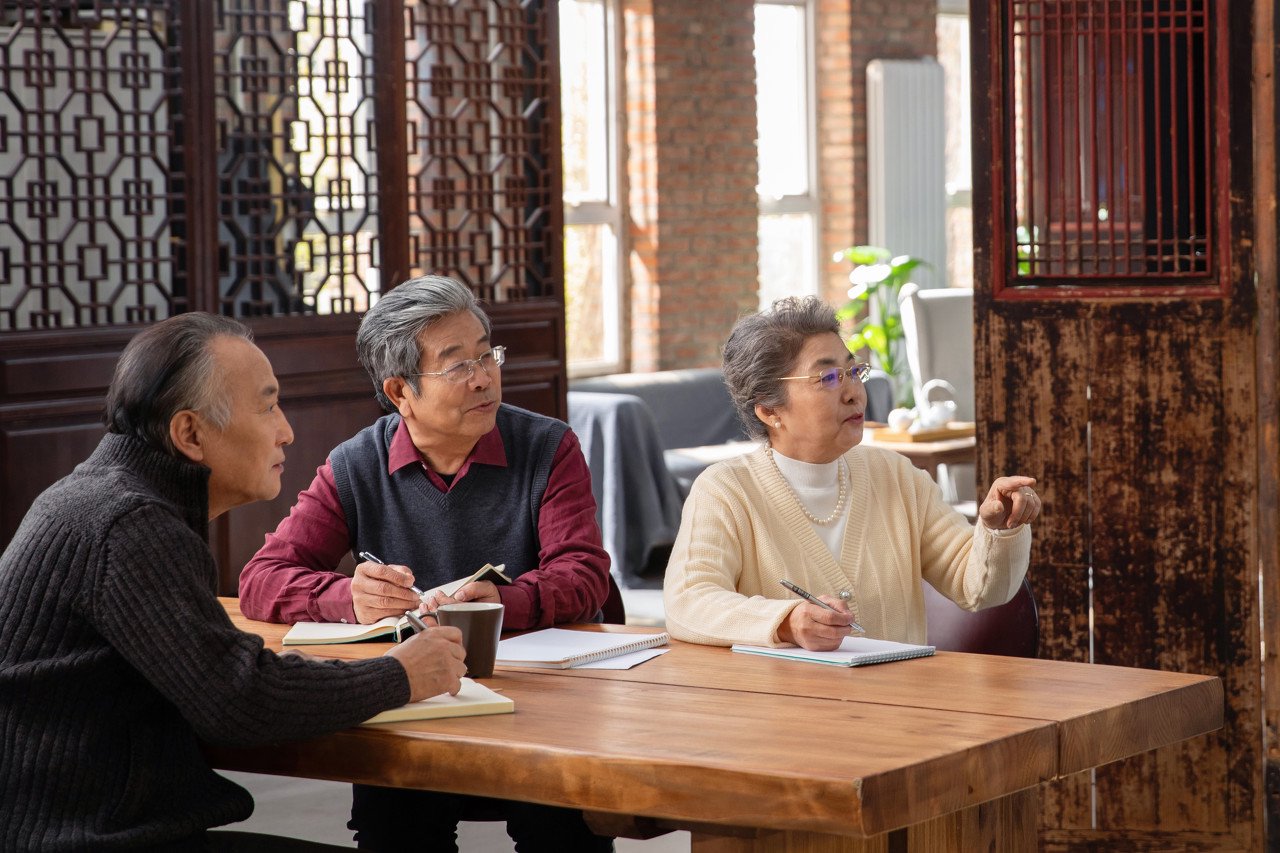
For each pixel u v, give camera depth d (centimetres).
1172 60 356
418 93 605
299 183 552
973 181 365
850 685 229
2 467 471
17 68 479
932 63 1097
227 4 567
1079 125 365
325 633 266
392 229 564
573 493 294
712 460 816
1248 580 353
